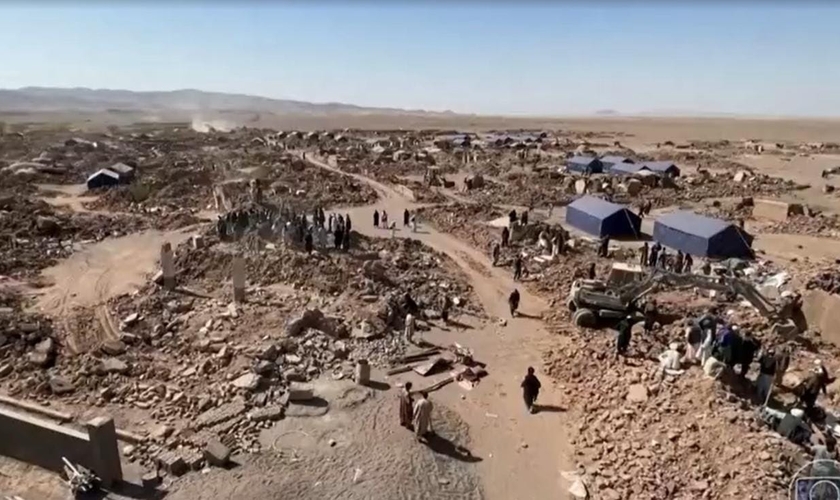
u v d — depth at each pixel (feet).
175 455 54.29
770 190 207.21
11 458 53.47
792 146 378.73
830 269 105.19
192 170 214.90
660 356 71.61
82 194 185.88
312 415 63.41
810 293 84.58
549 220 164.76
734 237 128.26
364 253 119.96
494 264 122.83
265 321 82.28
